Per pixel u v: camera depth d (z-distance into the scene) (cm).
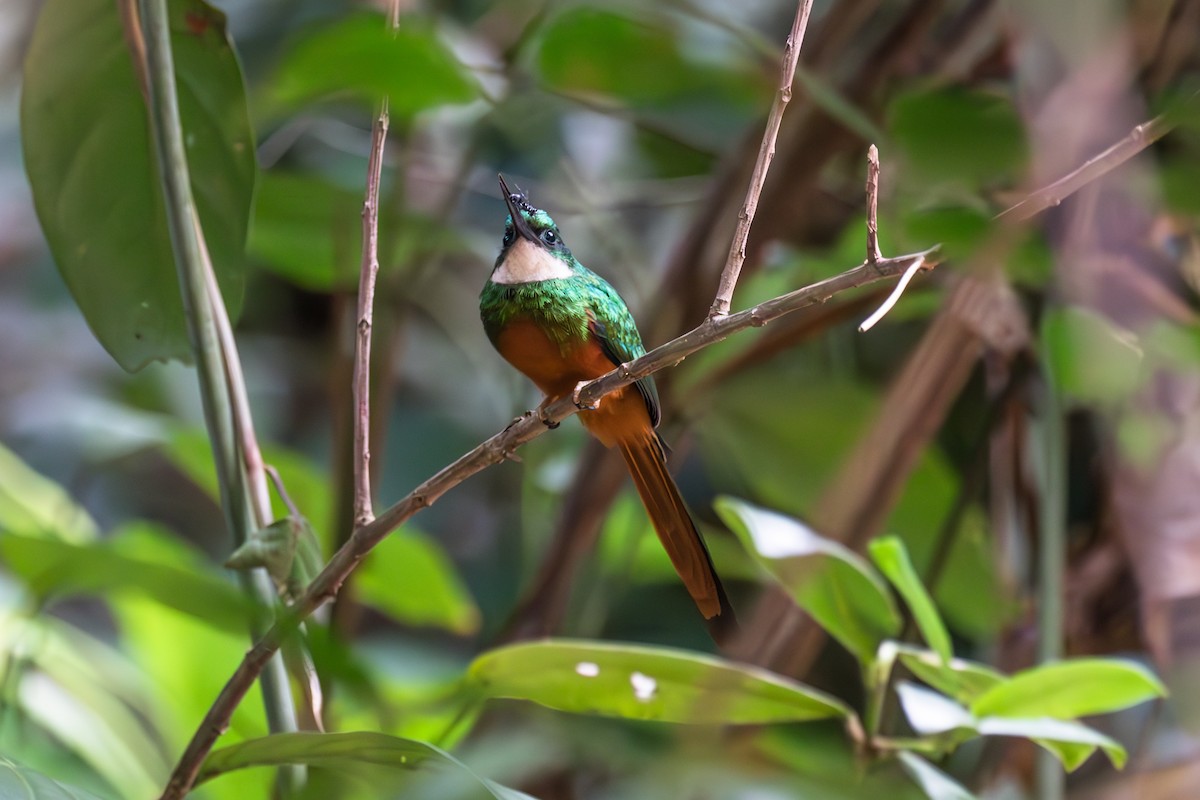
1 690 411
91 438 744
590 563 702
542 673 401
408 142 661
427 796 278
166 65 391
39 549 274
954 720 415
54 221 465
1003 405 599
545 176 817
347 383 656
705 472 934
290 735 320
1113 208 515
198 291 382
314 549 353
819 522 527
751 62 661
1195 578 534
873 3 648
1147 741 554
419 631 962
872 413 575
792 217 653
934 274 618
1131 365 534
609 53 641
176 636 566
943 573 642
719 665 396
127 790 525
